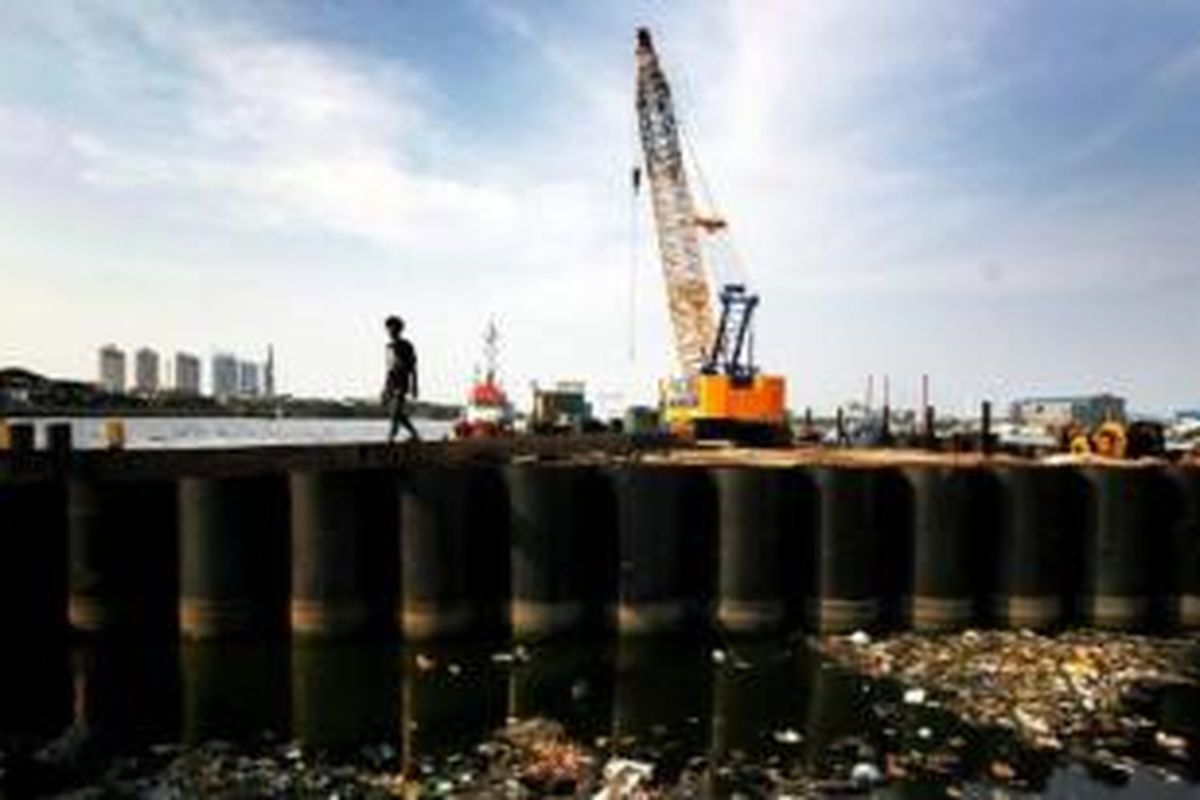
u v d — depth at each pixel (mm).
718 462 31094
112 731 21578
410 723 22250
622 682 25141
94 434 96062
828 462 31984
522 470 27734
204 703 23516
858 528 29078
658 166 65125
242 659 26219
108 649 25656
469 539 27516
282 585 27281
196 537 26109
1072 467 30844
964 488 29578
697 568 29125
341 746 20797
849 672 25625
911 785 18797
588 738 21422
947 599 29422
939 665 26062
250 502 26547
